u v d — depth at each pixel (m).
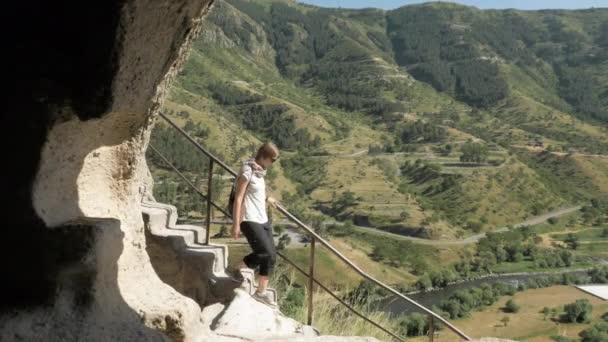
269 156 5.77
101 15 3.12
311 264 6.14
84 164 3.88
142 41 3.37
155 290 4.12
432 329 6.27
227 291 5.90
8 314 3.28
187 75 122.19
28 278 3.33
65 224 3.39
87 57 3.19
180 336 3.87
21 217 3.32
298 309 7.46
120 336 3.44
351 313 7.75
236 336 4.65
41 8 3.16
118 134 3.96
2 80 3.28
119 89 3.36
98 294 3.45
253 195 5.75
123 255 4.02
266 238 5.78
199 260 6.02
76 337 3.29
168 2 3.39
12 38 3.23
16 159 3.32
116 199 4.16
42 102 3.29
